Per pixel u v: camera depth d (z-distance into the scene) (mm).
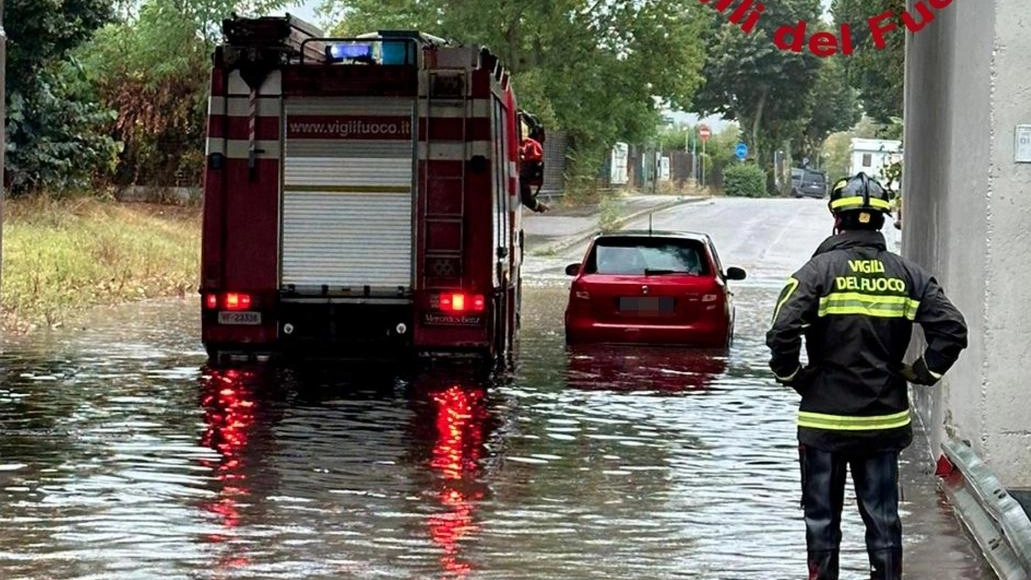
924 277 20625
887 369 20531
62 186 99375
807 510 20781
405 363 47875
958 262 30375
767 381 45562
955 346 20297
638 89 138500
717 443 34719
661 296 53125
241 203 44562
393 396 41531
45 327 57844
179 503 27516
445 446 33844
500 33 133000
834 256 20578
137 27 121312
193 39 120812
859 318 20391
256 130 44469
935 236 35875
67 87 103375
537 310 70812
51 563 23188
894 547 20625
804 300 20234
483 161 43969
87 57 119625
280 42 44344
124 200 120312
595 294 53438
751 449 34000
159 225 102625
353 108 44250
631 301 53250
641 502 28188
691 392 43094
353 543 24656
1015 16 26891
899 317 20469
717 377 46375
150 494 28281
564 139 155000
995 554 23438
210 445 33500
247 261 44625
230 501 27781
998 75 26969
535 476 30562
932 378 20438
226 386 42969
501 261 46344
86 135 101750
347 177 44312
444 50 44031
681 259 53781
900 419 20562
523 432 35875
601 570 23109
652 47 136625
